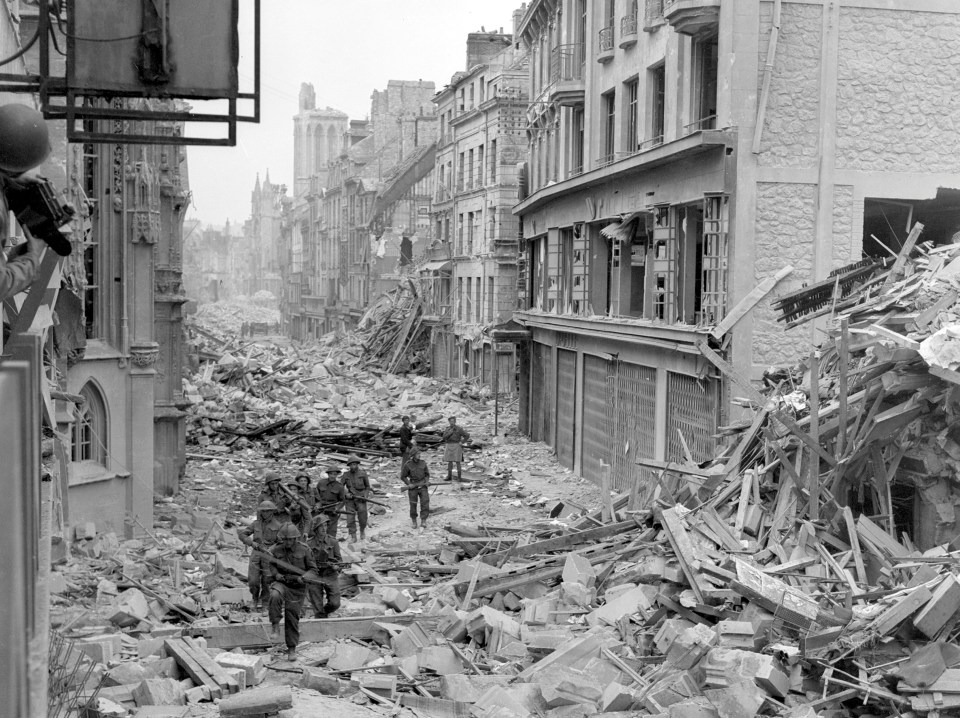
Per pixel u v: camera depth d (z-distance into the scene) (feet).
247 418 164.86
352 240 357.61
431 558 72.08
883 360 50.14
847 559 48.29
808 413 55.52
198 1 25.89
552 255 126.41
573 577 55.77
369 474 120.47
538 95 142.51
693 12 76.84
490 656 49.55
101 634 47.52
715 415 76.18
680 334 80.64
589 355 112.78
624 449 99.19
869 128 77.56
